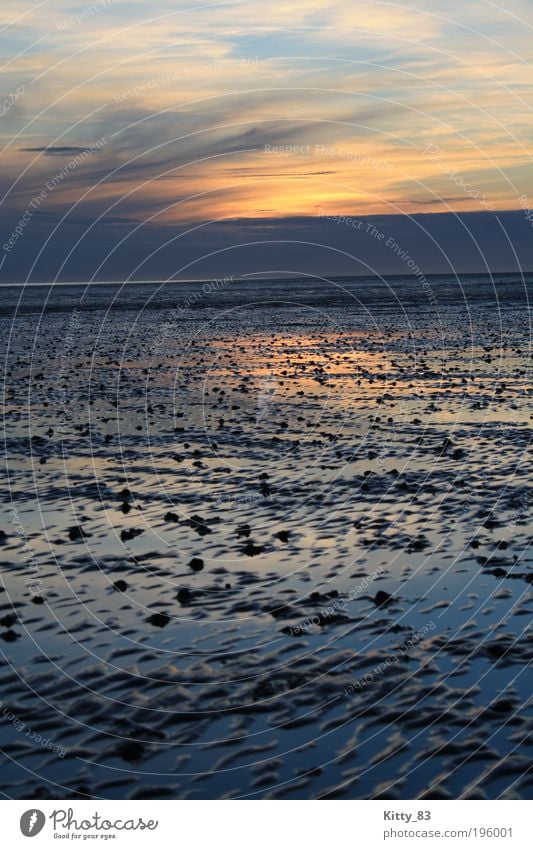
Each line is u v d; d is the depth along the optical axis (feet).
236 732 26.21
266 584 37.42
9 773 24.54
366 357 125.90
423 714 26.76
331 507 48.55
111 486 54.19
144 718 27.04
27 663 30.68
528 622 32.73
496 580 36.88
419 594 35.83
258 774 24.27
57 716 27.25
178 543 42.98
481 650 30.66
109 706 27.76
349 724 26.43
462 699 27.50
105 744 25.76
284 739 25.81
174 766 24.70
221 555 41.19
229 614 34.53
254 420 76.38
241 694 28.30
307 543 42.60
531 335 151.02
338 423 73.92
